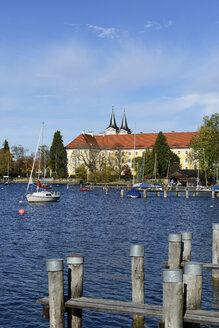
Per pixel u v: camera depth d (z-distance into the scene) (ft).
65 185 456.45
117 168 520.83
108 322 44.42
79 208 194.18
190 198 265.95
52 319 34.40
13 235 104.78
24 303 50.67
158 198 266.36
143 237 100.83
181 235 51.42
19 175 580.30
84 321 44.65
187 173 412.98
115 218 149.38
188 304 35.70
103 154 554.46
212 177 326.85
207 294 52.13
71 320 37.04
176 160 510.58
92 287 56.24
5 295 53.52
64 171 542.16
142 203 224.74
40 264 70.69
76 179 495.82
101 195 295.69
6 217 152.66
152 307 35.65
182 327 31.89
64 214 165.48
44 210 183.73
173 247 50.47
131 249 39.83
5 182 520.83
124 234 106.52
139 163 474.90
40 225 127.75
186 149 540.11
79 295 37.91
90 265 69.10
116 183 451.94
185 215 159.12
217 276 58.23
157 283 57.67
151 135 581.94
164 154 471.21
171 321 31.09
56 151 539.29
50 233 108.99
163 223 132.57
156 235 104.42
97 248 85.61
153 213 168.04
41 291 55.31
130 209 187.83
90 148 517.55
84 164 517.96
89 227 122.21
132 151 561.43
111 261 72.38
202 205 209.67
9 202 232.73
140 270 39.50
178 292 31.17
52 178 506.07
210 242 91.40
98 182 451.12
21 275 63.10
